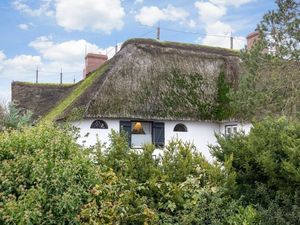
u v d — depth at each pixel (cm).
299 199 600
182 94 1870
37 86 2708
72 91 2280
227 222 611
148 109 1745
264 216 591
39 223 505
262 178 673
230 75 1989
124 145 704
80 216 538
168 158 691
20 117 1058
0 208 504
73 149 614
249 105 1352
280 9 1361
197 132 1870
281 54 1341
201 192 634
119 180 624
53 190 529
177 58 1995
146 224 586
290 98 1316
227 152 705
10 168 550
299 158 598
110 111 1670
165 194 636
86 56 2533
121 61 1866
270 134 661
